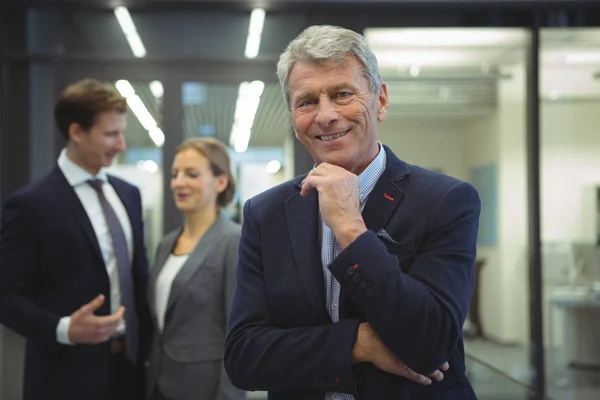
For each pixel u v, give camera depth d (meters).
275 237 1.23
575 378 4.15
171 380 2.32
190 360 2.31
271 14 4.19
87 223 2.21
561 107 4.25
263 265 1.23
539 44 4.23
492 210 4.20
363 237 1.06
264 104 4.21
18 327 2.09
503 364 4.18
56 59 4.14
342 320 1.12
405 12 4.18
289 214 1.24
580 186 4.22
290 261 1.20
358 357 1.09
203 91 4.21
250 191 4.19
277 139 4.21
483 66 4.22
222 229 2.46
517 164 4.22
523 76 4.23
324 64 1.15
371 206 1.17
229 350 1.22
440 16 4.21
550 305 4.20
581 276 4.21
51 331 2.06
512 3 4.11
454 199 1.14
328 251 1.18
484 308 4.19
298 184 1.28
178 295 2.35
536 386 4.15
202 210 2.52
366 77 1.17
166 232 4.20
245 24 4.19
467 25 4.22
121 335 2.29
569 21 4.23
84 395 2.16
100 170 2.36
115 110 2.28
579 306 4.20
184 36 4.19
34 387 2.18
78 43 4.15
